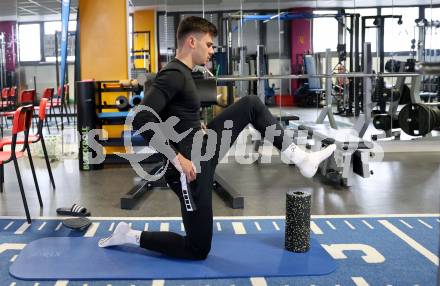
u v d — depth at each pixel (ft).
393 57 22.52
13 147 11.55
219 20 23.48
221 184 14.34
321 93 22.88
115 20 19.94
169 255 8.98
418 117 21.71
